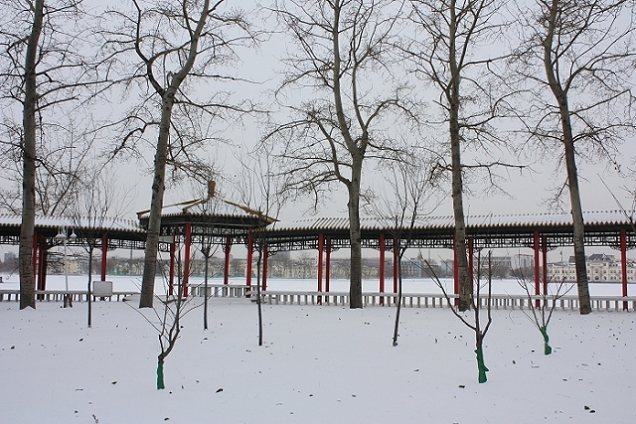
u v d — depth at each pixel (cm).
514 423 630
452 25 2052
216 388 789
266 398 737
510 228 2258
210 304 2156
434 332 1342
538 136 2058
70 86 1869
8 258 5575
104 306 1952
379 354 1045
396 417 654
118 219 2494
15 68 1875
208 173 2138
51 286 4206
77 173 2245
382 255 2334
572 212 1938
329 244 2598
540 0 1972
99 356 1012
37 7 1856
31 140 1848
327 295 2227
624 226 2095
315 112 2200
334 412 674
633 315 1800
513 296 2033
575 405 704
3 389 775
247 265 2495
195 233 2453
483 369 827
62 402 712
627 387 796
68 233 2442
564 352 1072
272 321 1568
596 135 1959
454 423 631
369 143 2139
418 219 2330
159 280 4469
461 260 1939
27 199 1839
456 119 2019
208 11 2091
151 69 2033
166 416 654
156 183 1953
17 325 1412
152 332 1307
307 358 1005
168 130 2002
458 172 1997
